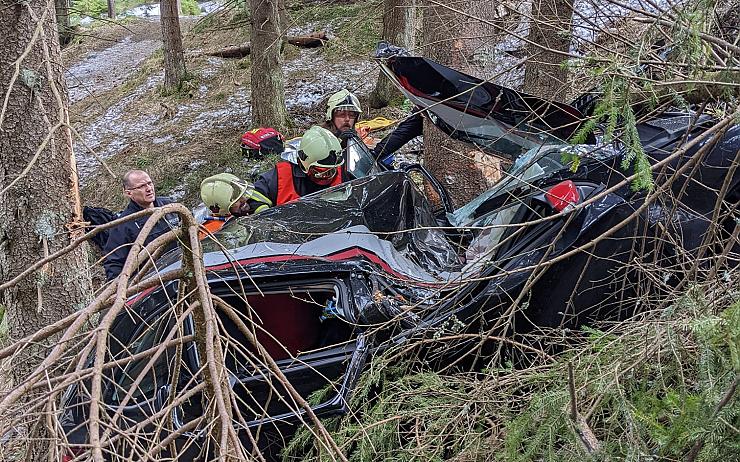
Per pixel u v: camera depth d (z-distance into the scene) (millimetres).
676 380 2119
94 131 14211
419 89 3312
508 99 3100
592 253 2674
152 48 20312
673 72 2205
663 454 1799
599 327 2641
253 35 10758
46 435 1782
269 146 5418
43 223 3621
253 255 3191
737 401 1706
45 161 3543
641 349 2127
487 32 4949
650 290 2869
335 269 3164
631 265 2713
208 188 3795
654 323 2109
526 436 2227
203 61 15875
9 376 2072
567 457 1969
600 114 2043
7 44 3375
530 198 3068
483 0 4859
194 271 1797
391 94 10742
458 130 3525
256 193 3908
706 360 1772
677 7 2270
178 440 2668
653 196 2096
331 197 3572
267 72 10844
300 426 2676
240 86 14359
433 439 2471
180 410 2709
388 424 2594
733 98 2168
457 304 2975
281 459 2867
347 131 4410
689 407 1734
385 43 3314
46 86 3488
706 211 2832
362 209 3605
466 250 3695
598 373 2145
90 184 11539
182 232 1780
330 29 13367
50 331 1591
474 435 2420
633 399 2066
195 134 12570
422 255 3691
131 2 24078
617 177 2922
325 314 3152
